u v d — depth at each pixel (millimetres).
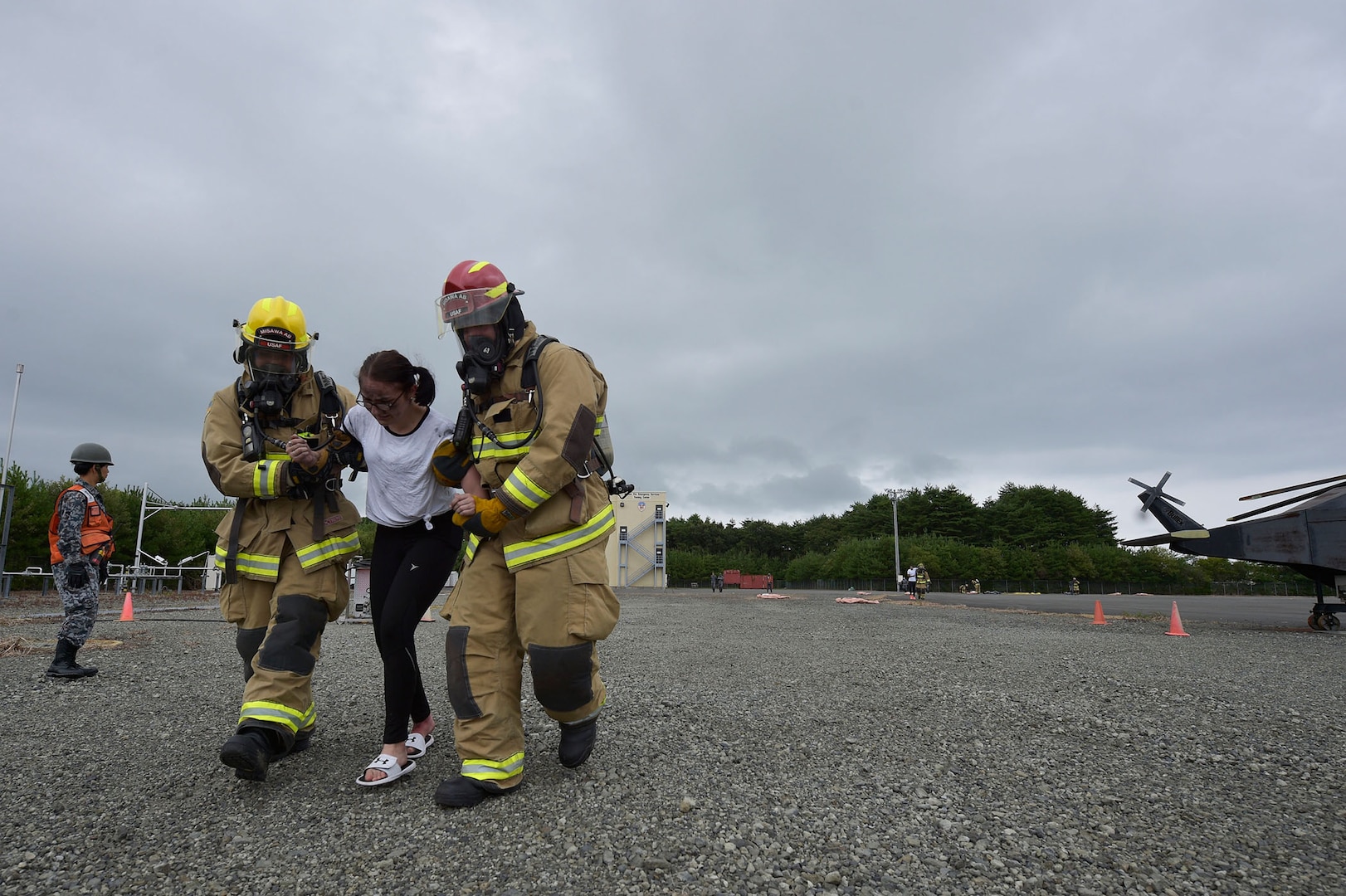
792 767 3127
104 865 2102
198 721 3934
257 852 2201
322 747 3381
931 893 1995
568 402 2707
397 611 2895
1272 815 2617
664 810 2574
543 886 2002
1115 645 8797
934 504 85188
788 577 79562
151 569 22828
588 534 2811
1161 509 15344
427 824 2428
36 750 3316
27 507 23109
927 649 8031
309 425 3201
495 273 2760
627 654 7309
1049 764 3240
